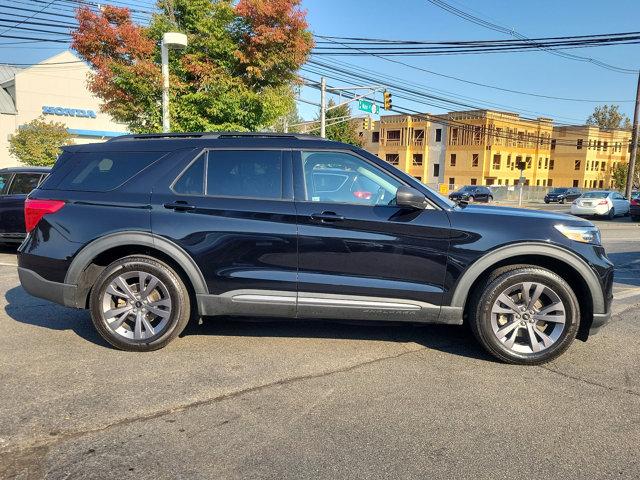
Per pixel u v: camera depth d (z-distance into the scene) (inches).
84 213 170.9
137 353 170.4
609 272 163.8
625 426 128.0
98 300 169.6
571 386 150.9
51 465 107.9
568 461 112.4
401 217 161.9
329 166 169.8
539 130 2539.4
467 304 172.2
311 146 170.7
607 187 2800.2
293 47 537.6
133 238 166.6
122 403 135.0
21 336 185.8
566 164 2691.9
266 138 174.4
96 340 182.4
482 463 111.2
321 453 113.8
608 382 154.3
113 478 104.0
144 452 113.1
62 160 182.7
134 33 512.4
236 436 120.2
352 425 126.3
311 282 163.5
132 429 122.4
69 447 114.5
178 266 171.9
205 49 539.5
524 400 141.3
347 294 163.6
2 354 168.1
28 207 177.5
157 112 535.8
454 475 106.7
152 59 530.6
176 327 169.5
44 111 1579.7
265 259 164.6
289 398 140.0
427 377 155.6
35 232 174.9
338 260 162.6
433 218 162.2
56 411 130.0
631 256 437.1
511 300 164.1
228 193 168.6
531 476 106.9
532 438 121.6
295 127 1881.2
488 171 2299.5
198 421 126.7
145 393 141.0
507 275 162.1
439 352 177.0
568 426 127.5
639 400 142.5
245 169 170.4
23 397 137.3
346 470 107.7
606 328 210.4
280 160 169.8
